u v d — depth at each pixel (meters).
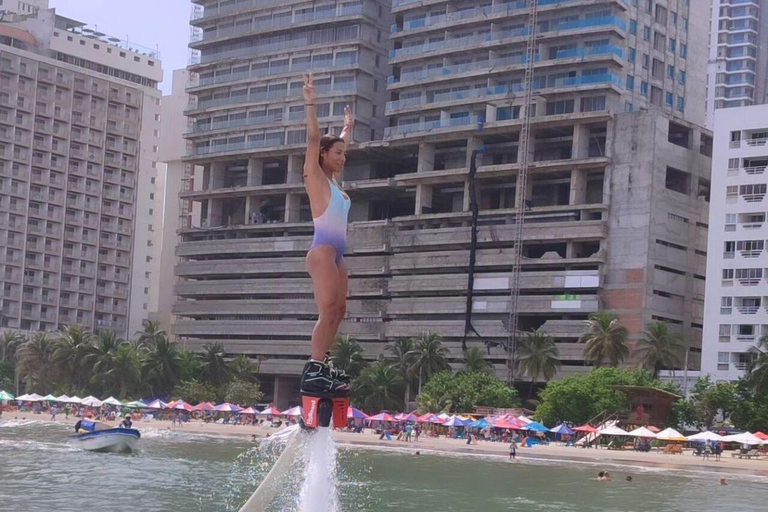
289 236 173.75
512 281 147.38
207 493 51.88
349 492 56.50
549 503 55.44
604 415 109.56
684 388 127.12
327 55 173.00
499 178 155.50
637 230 141.50
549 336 137.88
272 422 129.50
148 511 45.00
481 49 156.88
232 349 174.12
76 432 81.31
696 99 166.62
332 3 172.75
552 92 149.12
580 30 148.12
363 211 172.38
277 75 177.12
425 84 162.00
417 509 50.00
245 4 181.12
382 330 159.38
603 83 145.75
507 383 138.25
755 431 105.62
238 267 176.12
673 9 162.00
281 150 174.12
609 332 126.25
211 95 186.50
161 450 82.31
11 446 80.25
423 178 158.25
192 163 186.25
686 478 76.50
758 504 58.34
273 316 174.00
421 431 119.31
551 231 146.00
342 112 171.00
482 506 52.62
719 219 131.38
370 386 136.38
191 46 187.50
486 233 151.38
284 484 13.10
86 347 143.75
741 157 131.00
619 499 58.94
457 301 152.25
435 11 163.25
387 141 162.12
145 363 143.25
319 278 12.64
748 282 128.25
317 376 12.53
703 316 141.75
